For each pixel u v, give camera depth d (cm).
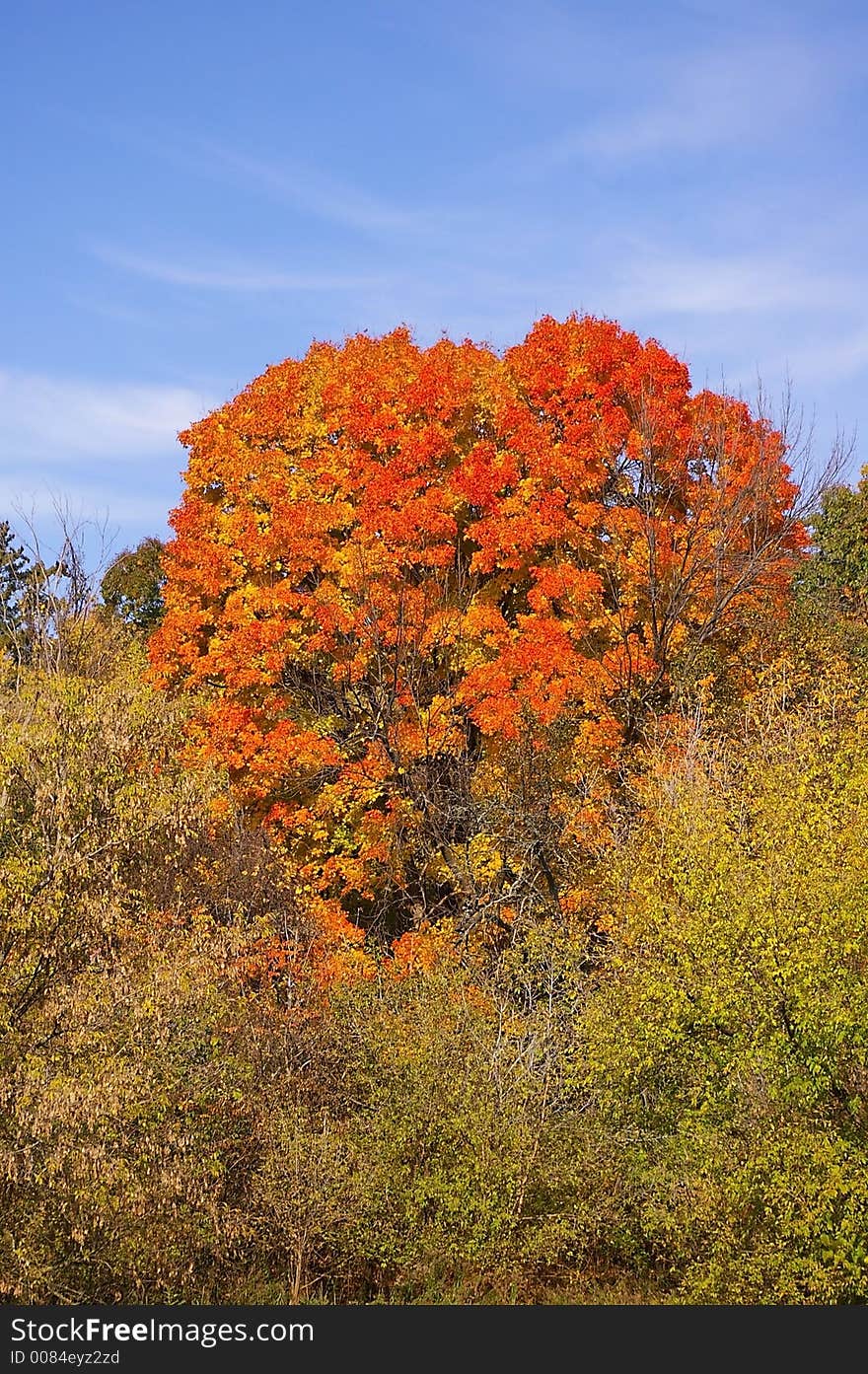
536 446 2627
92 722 1538
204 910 1758
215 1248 1438
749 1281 1234
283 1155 1539
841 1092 1220
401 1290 1516
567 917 2062
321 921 2208
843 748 1791
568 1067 1509
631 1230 1585
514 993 1836
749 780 1759
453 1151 1552
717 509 2589
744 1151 1259
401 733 2436
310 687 2588
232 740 2497
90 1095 1179
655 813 1767
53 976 1312
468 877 2231
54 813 1360
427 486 2656
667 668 2492
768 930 1213
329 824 2498
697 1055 1279
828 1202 1183
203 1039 1523
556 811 2295
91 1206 1227
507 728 2405
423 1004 1666
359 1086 1711
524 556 2617
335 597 2550
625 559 2595
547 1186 1541
